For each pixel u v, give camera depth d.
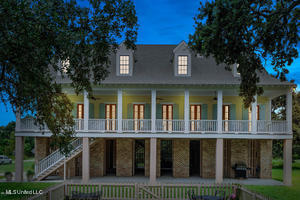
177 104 22.30
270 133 19.16
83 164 19.14
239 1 10.28
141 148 25.75
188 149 21.86
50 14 9.89
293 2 10.84
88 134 19.20
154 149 19.17
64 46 9.95
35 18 9.23
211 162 21.67
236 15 10.30
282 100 32.44
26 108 12.52
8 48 9.21
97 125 19.58
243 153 21.61
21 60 9.88
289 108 19.31
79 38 9.84
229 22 10.45
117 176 21.78
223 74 21.41
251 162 22.83
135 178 20.89
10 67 10.68
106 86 19.41
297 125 28.00
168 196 14.46
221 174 19.08
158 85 19.22
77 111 22.23
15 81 11.76
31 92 11.16
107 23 11.14
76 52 10.33
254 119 19.20
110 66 22.16
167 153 25.19
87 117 19.33
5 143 47.12
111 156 25.00
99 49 11.37
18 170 19.33
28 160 41.16
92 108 22.41
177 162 21.80
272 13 11.47
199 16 11.63
